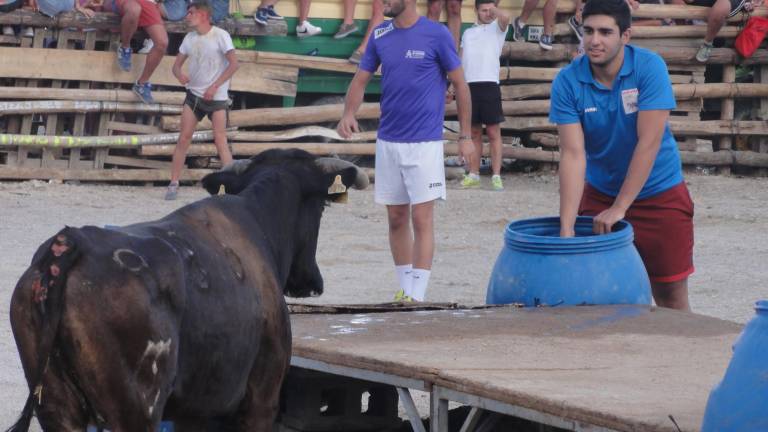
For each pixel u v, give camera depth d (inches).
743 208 1008.9
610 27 434.9
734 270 745.6
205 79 981.2
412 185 579.2
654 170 460.8
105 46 1071.6
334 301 628.4
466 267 754.2
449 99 1128.8
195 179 1064.2
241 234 323.0
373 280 700.7
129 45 1034.7
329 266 746.2
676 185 464.1
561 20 1200.2
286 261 349.1
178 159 989.8
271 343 318.3
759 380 246.7
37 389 255.3
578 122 454.9
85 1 1035.3
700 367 340.5
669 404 289.4
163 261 273.9
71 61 1031.6
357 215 957.8
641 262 445.4
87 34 1039.0
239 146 1075.3
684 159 1198.9
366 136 1126.4
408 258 595.2
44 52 1023.6
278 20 1088.2
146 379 265.6
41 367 255.0
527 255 438.6
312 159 362.3
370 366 343.0
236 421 321.4
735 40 1205.7
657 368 338.0
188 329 280.8
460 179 1152.2
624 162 458.6
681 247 465.4
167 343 268.5
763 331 249.8
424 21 579.2
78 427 269.9
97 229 272.8
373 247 822.5
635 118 446.0
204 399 295.0
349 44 1137.4
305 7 1106.1
